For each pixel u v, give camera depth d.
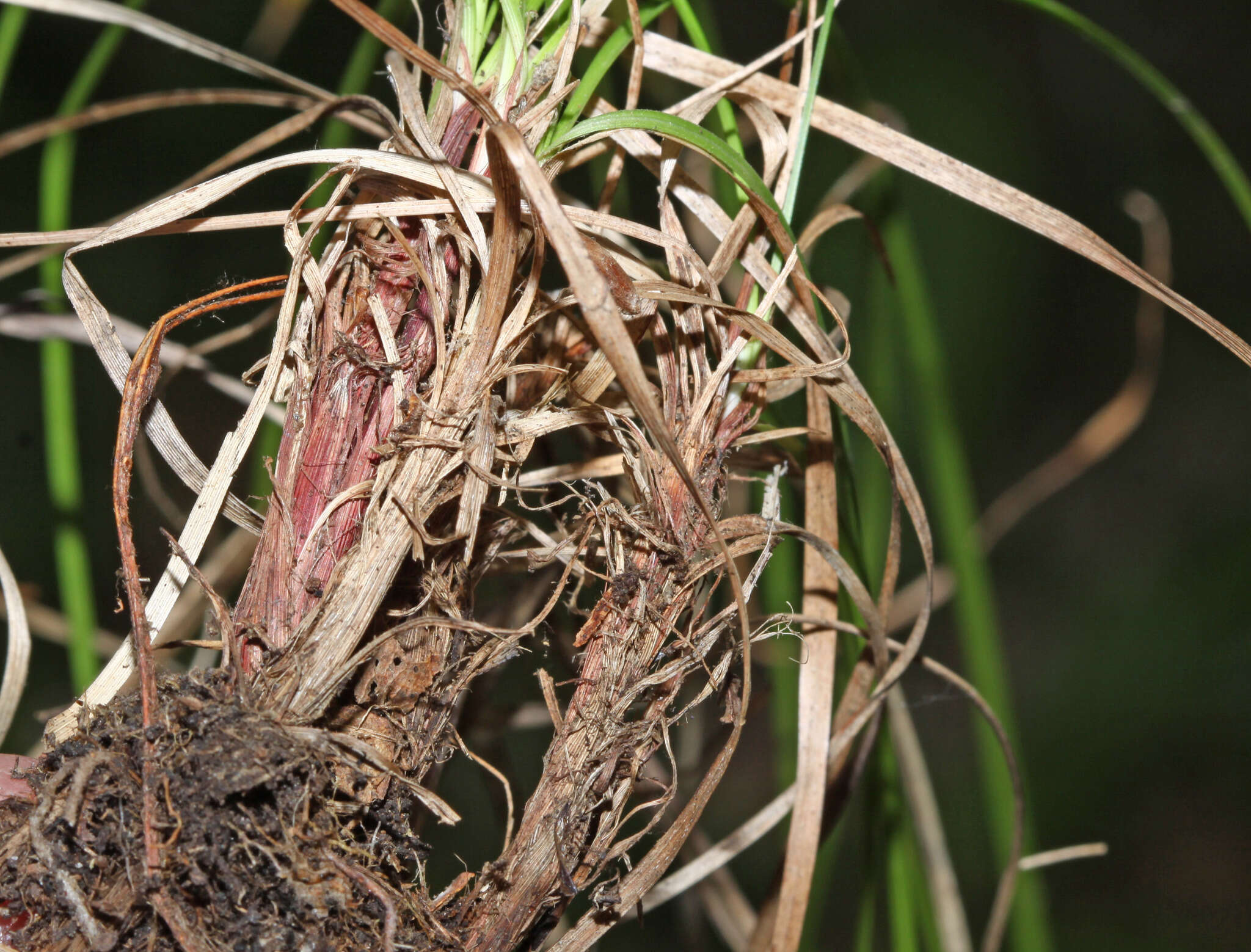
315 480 0.37
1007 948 0.52
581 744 0.37
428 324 0.37
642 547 0.38
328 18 0.93
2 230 0.88
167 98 0.40
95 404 0.81
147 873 0.36
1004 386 1.19
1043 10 0.41
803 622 0.39
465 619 0.38
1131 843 0.89
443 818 0.37
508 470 0.38
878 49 1.21
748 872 0.78
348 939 0.37
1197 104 1.26
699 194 0.38
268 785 0.37
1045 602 1.11
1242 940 0.81
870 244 0.43
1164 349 1.22
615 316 0.36
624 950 0.70
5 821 0.37
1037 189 1.22
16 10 0.42
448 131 0.37
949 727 0.97
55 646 0.74
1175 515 1.14
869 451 0.44
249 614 0.37
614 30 0.39
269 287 0.47
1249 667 0.98
